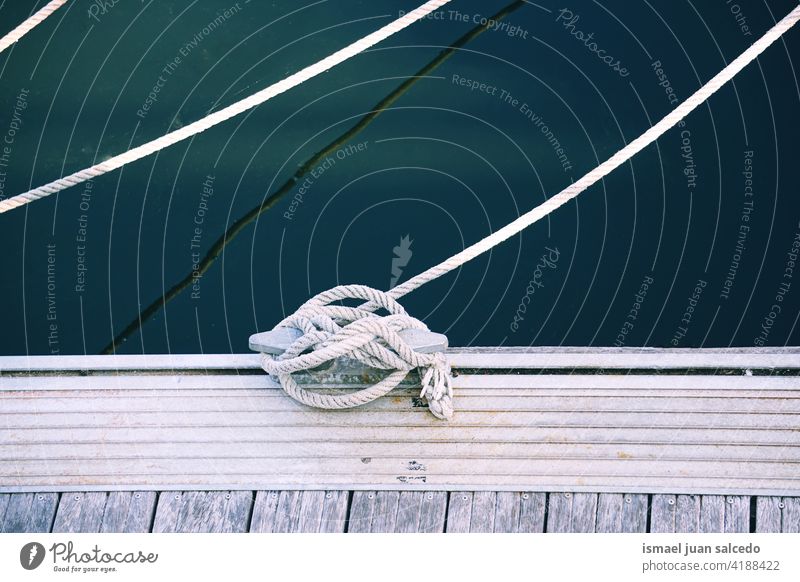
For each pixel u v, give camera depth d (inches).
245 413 142.2
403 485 134.7
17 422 141.6
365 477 135.6
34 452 138.6
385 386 139.6
